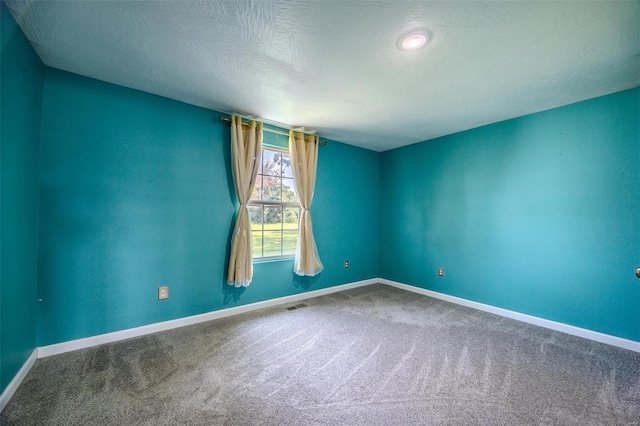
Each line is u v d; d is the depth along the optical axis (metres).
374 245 4.41
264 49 1.74
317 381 1.75
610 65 1.87
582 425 1.39
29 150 1.76
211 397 1.58
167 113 2.50
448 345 2.25
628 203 2.23
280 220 3.38
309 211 3.52
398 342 2.30
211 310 2.78
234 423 1.38
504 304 2.98
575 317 2.49
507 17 1.42
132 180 2.33
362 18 1.44
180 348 2.16
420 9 1.37
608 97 2.33
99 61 1.90
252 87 2.26
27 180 1.75
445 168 3.57
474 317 2.91
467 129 3.31
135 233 2.35
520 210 2.87
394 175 4.25
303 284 3.54
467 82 2.13
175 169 2.55
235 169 2.81
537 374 1.84
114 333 2.25
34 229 1.88
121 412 1.45
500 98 2.42
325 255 3.79
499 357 2.07
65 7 1.38
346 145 4.02
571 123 2.53
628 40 1.59
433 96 2.39
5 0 1.34
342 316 2.90
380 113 2.80
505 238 2.98
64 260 2.05
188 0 1.32
